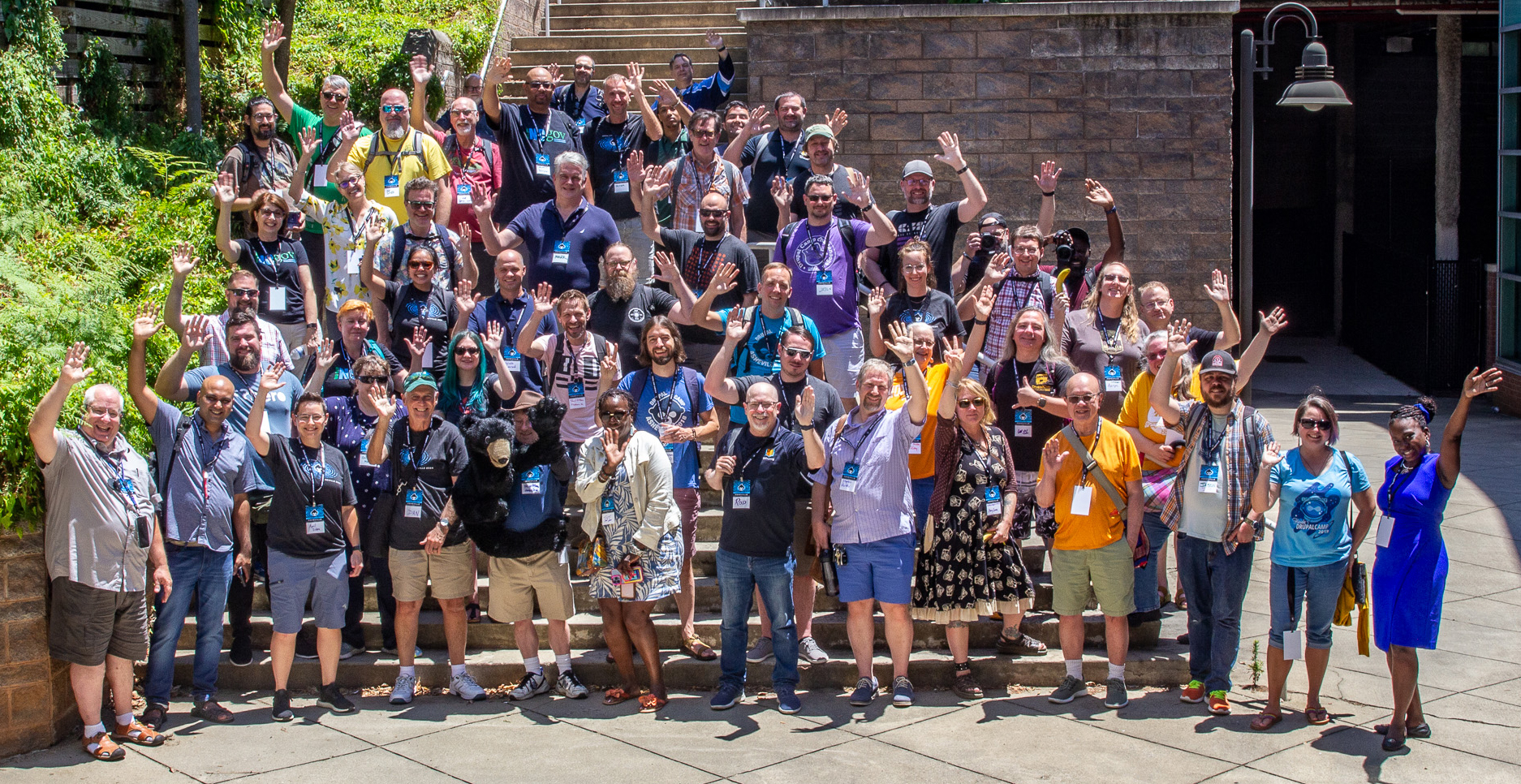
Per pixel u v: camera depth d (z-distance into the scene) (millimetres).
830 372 9164
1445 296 17188
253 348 7938
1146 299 8531
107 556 6801
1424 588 6699
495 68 10930
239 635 7836
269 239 9203
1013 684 7746
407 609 7559
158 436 7398
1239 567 7188
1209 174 13188
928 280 8859
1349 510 7004
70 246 9711
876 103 13359
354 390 8211
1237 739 6906
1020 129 13273
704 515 8945
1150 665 7727
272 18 14641
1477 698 7453
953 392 7414
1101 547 7297
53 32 11070
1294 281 21625
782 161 10609
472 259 9430
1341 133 20766
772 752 6762
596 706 7512
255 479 7660
